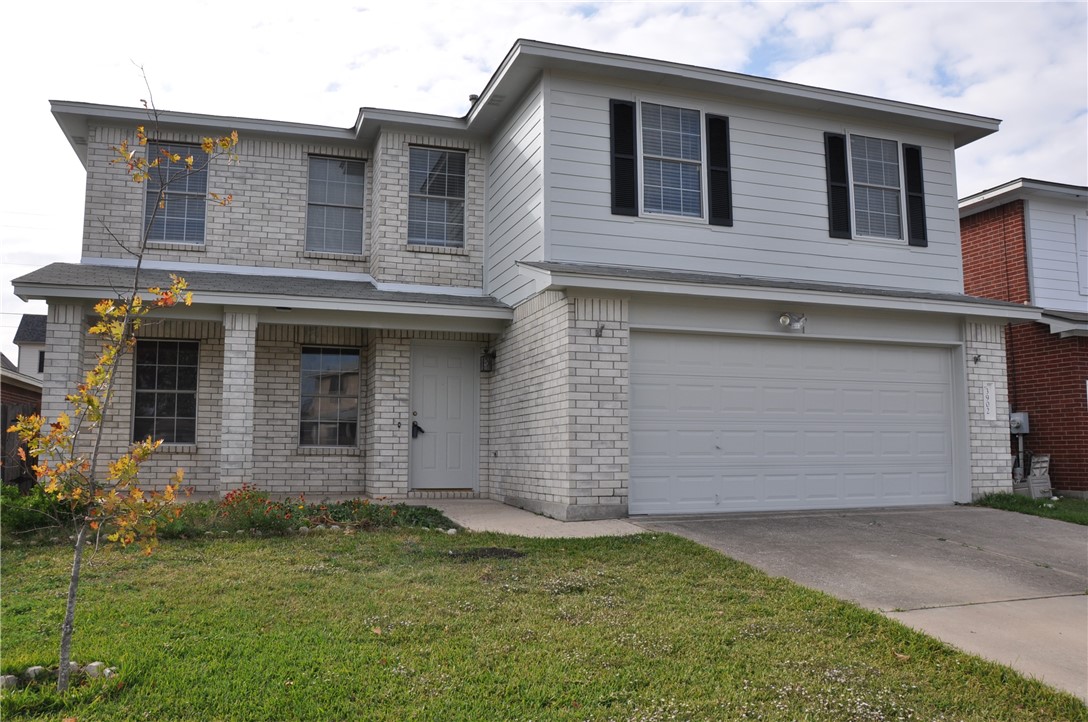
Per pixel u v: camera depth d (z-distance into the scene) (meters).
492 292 13.56
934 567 8.14
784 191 12.63
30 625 5.59
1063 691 5.06
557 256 11.26
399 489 12.86
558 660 5.22
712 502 11.21
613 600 6.59
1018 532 10.07
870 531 9.91
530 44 11.04
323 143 14.27
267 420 13.32
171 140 13.66
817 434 11.88
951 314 12.40
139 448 4.76
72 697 4.40
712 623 6.06
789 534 9.55
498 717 4.38
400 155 13.72
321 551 8.15
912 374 12.55
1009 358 16.59
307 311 12.12
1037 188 16.30
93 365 12.54
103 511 4.72
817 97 12.51
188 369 13.24
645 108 12.01
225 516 9.48
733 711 4.57
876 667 5.33
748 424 11.50
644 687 4.88
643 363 11.04
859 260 12.99
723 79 11.97
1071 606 6.97
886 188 13.38
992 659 5.58
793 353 11.88
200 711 4.33
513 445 12.30
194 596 6.37
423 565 7.63
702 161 12.17
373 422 13.02
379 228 13.50
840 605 6.57
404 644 5.43
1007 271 16.86
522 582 7.07
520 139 12.45
